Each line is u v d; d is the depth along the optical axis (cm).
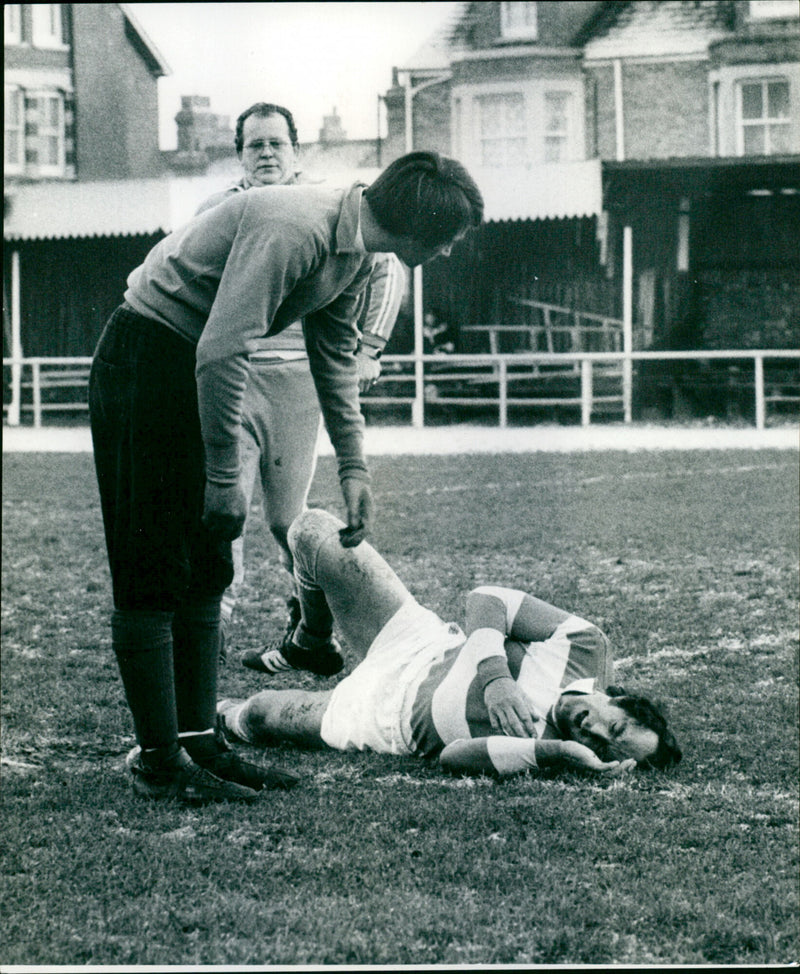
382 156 2802
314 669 576
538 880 372
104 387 427
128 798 445
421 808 430
